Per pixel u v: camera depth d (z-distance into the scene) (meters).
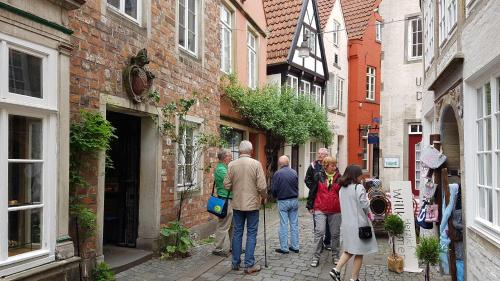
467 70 5.13
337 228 6.25
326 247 7.18
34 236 3.69
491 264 4.29
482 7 4.52
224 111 10.55
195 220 7.84
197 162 7.42
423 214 6.72
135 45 5.86
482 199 4.97
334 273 5.18
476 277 4.80
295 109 14.19
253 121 11.87
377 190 8.46
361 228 5.09
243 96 10.95
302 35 16.25
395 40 12.80
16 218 3.55
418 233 7.96
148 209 6.41
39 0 3.62
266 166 13.61
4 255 3.34
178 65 7.17
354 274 5.21
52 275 3.71
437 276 5.83
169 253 6.38
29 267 3.52
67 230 3.96
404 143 12.48
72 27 4.66
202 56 8.20
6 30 3.32
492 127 4.43
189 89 7.62
